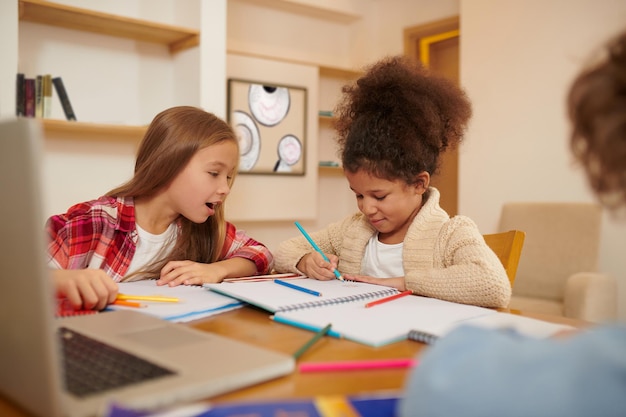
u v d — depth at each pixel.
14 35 2.25
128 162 2.87
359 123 1.20
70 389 0.46
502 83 3.02
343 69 3.84
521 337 0.40
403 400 0.39
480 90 3.12
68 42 2.68
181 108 1.32
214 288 0.98
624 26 0.43
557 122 2.78
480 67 3.12
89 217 1.22
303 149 3.67
